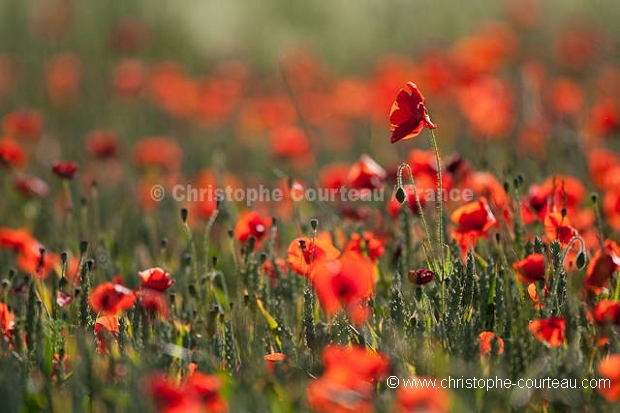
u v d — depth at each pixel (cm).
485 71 1510
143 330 579
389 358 512
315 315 604
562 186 706
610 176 805
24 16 2198
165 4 2222
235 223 833
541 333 522
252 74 1972
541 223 706
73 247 827
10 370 529
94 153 1172
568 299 544
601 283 550
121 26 1859
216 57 2116
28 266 722
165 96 1608
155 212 961
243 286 663
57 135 1566
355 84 1577
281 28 2169
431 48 1917
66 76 1752
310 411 489
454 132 1344
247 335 575
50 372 542
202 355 530
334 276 537
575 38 1697
